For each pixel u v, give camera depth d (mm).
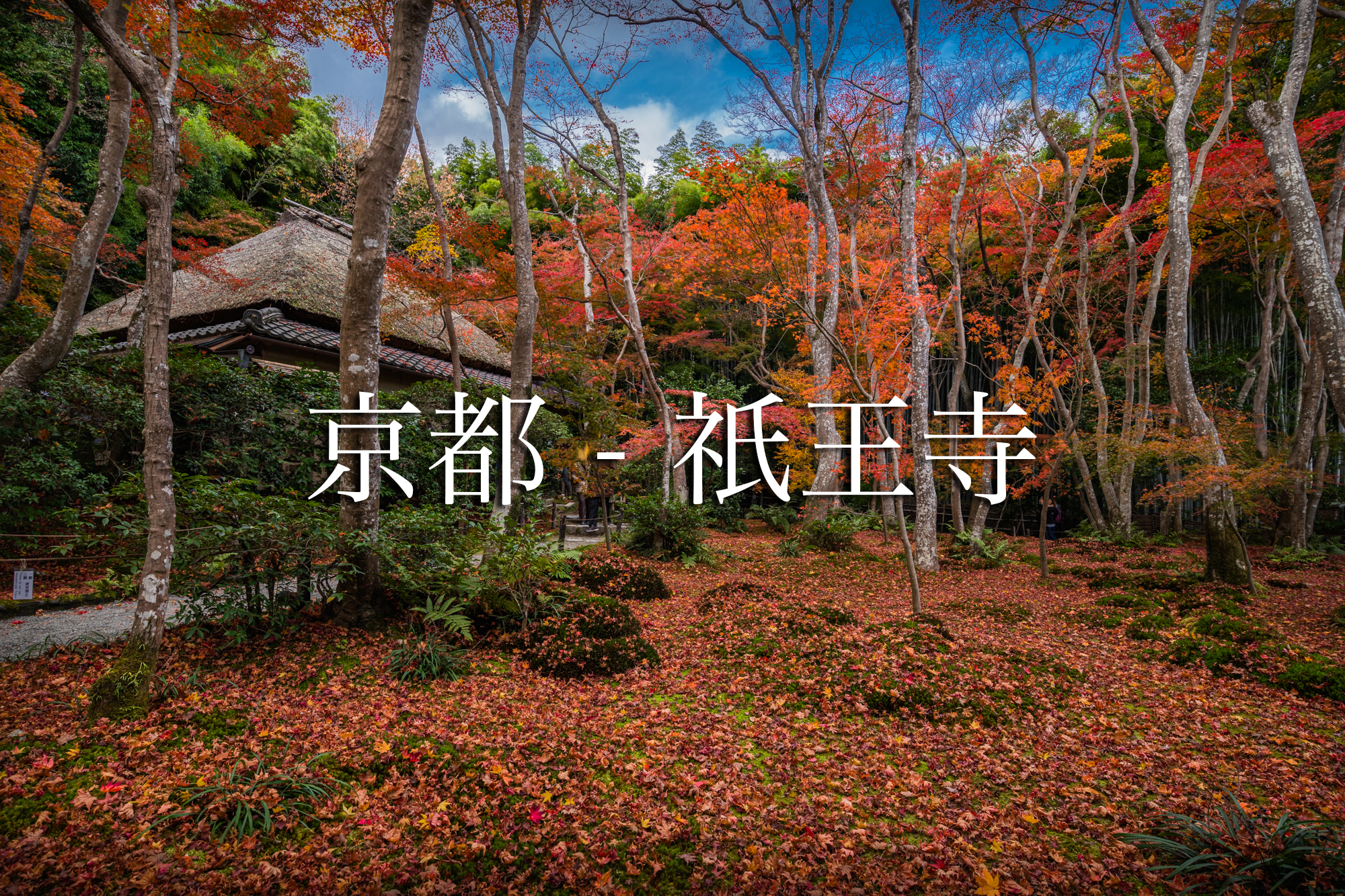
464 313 12320
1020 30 11945
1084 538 14344
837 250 11977
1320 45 12141
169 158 3498
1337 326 6215
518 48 7828
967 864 2469
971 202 13812
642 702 4094
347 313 4730
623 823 2713
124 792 2703
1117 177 17578
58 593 5641
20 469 6020
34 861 2252
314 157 21953
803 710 4055
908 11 8312
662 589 7230
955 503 12555
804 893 2291
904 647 4906
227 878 2244
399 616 5027
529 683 4270
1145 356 13625
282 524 4289
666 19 10680
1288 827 2496
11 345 7527
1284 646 4922
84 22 3164
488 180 26203
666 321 21750
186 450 7887
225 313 10578
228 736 3258
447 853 2469
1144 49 12680
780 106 10844
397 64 4680
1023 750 3549
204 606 4254
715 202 14305
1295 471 10922
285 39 6766
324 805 2715
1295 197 6500
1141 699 4371
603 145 12508
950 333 14555
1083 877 2396
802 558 10859
